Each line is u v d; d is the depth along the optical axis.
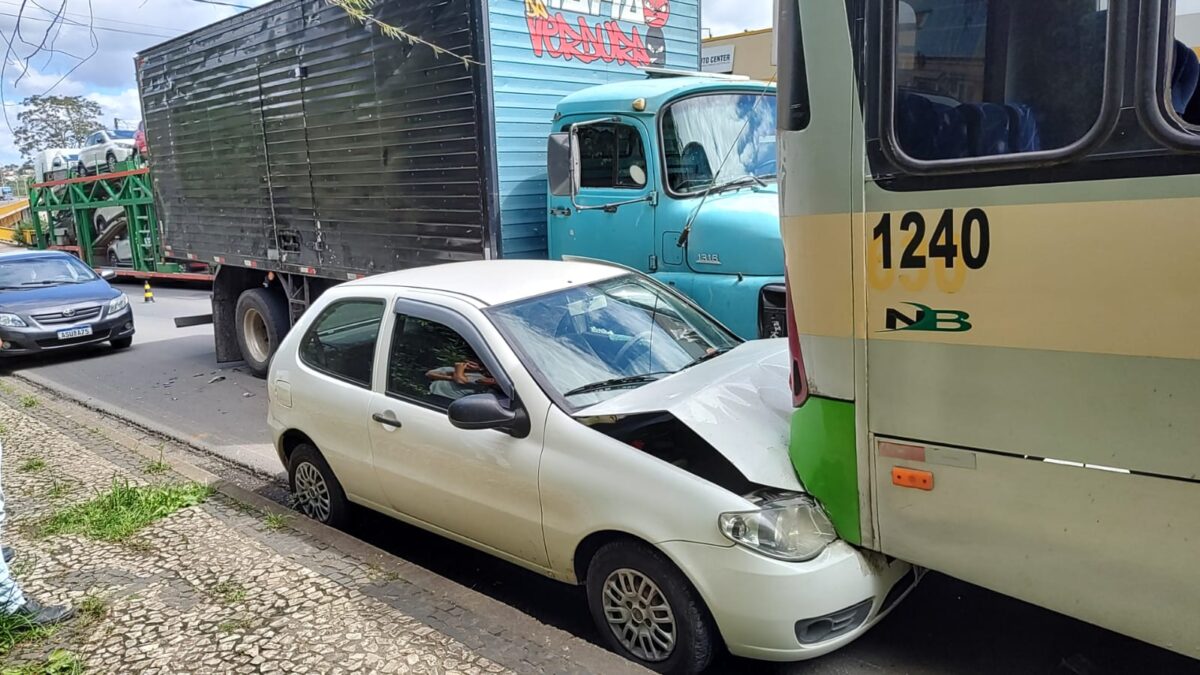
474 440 3.82
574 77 7.04
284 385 5.04
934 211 2.64
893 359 2.82
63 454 6.55
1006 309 2.54
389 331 4.38
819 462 3.08
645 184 5.63
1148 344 2.30
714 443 3.30
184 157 11.06
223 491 5.39
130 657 3.41
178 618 3.71
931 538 2.83
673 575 3.19
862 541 3.03
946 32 2.59
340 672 3.21
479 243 6.67
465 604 3.71
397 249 7.60
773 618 2.98
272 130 9.09
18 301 12.05
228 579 4.07
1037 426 2.54
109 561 4.37
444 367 4.07
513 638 3.42
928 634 3.66
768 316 5.07
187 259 11.58
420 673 3.18
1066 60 2.40
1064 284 2.42
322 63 8.06
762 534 3.01
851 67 2.77
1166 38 2.22
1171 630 2.40
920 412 2.78
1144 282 2.29
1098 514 2.47
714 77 6.18
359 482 4.57
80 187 24.23
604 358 4.00
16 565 4.36
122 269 23.17
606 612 3.47
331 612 3.70
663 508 3.17
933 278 2.68
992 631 3.67
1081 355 2.42
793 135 2.97
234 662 3.33
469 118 6.52
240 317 10.49
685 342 4.39
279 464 6.74
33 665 3.39
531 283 4.35
